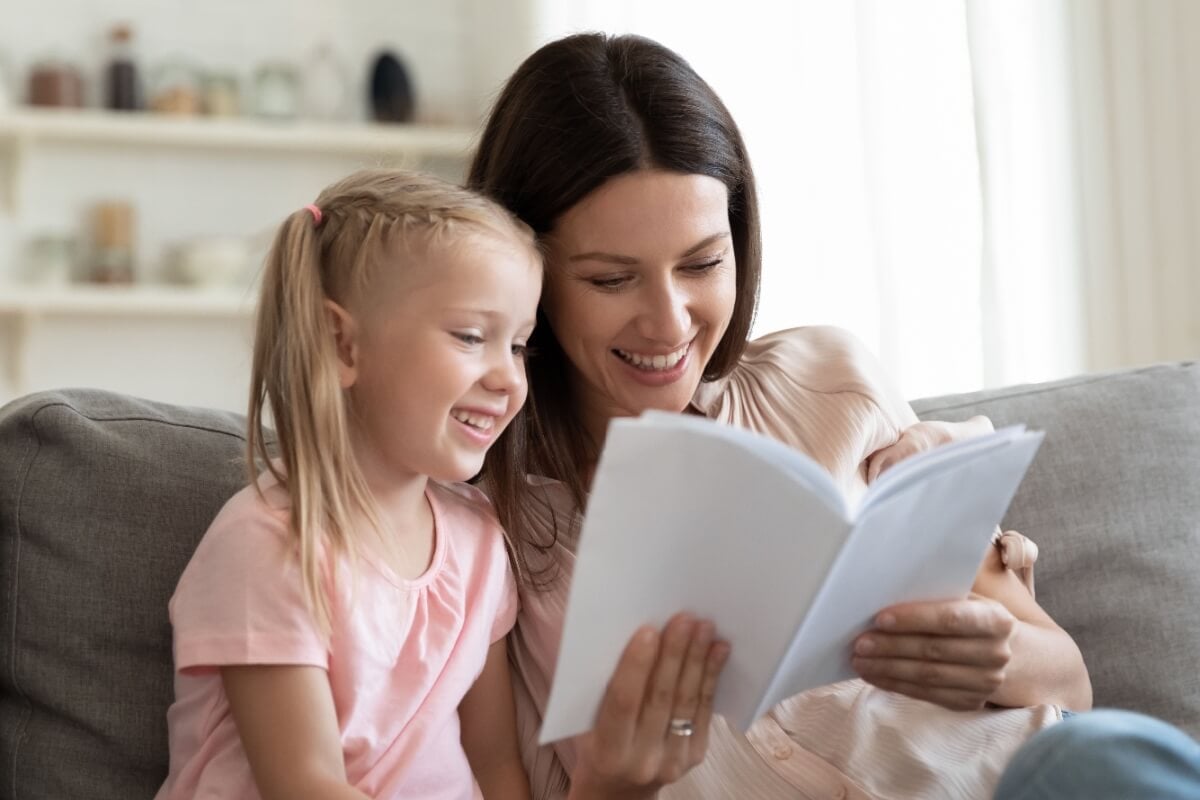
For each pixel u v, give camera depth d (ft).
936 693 3.87
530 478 4.89
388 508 4.18
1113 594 5.53
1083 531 5.57
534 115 4.63
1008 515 5.55
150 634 4.53
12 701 4.58
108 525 4.56
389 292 3.99
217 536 3.89
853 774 4.35
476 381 4.01
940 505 3.56
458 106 13.67
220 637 3.73
